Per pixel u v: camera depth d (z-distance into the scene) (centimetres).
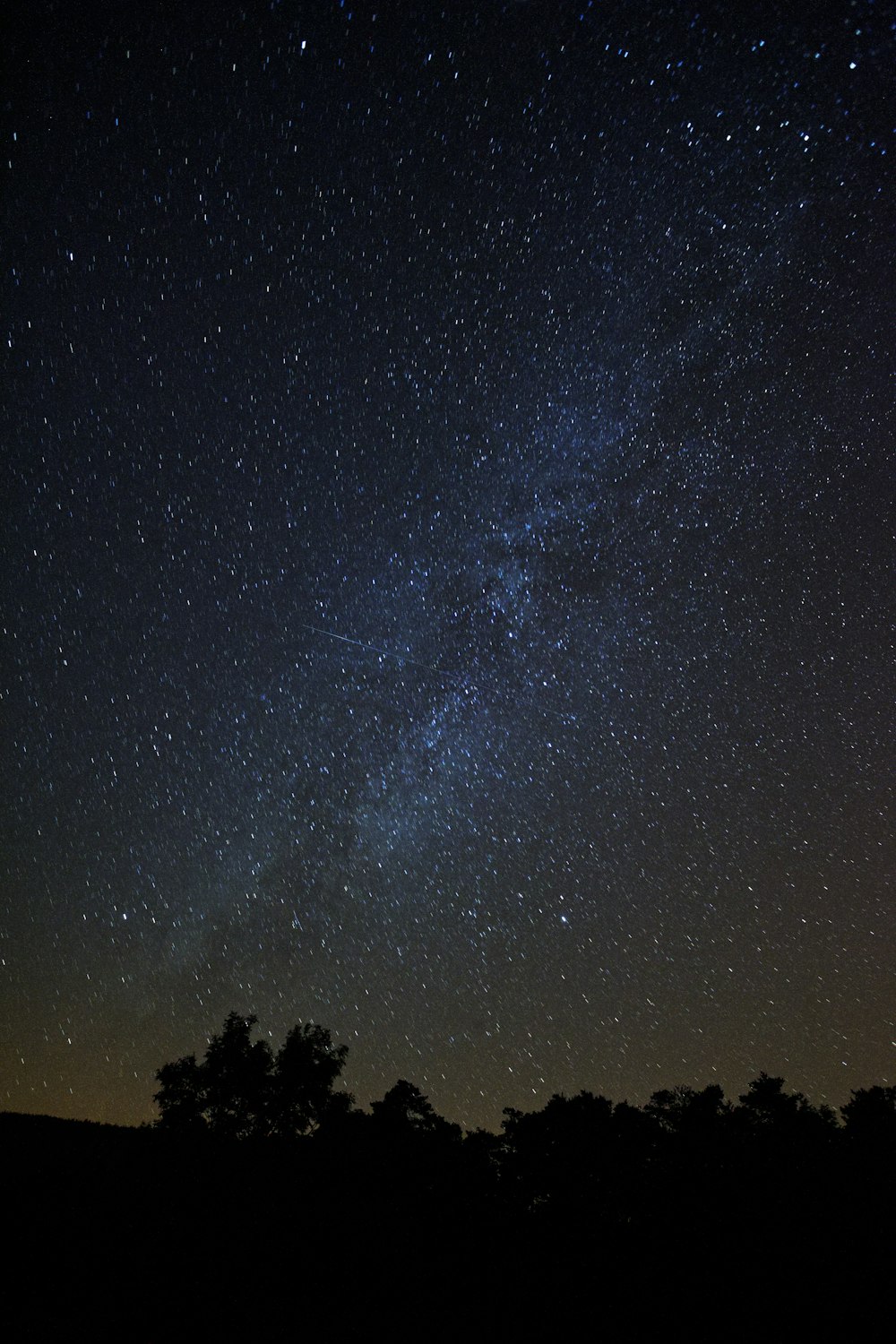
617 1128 1091
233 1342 862
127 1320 893
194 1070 1272
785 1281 889
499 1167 1104
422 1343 864
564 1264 964
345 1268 988
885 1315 837
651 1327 871
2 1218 1077
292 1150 1199
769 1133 1048
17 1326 868
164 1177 1184
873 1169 987
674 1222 977
